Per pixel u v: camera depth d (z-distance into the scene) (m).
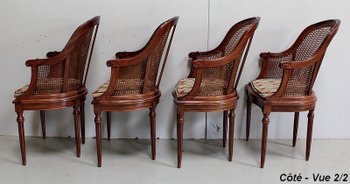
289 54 2.90
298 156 2.85
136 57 2.47
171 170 2.62
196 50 3.06
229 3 2.98
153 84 2.68
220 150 2.97
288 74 2.48
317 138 3.20
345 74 3.07
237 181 2.47
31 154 2.88
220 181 2.47
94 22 2.62
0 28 3.06
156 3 2.99
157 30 2.43
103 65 3.11
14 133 3.25
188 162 2.75
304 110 2.59
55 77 2.60
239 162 2.75
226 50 2.89
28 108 2.60
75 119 2.76
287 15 2.98
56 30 3.06
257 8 2.98
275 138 3.20
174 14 3.01
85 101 3.15
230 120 2.69
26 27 3.06
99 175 2.55
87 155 2.87
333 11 2.96
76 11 3.03
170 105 3.16
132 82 2.56
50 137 3.24
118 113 3.18
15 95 2.59
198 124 3.19
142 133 3.23
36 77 2.54
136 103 2.58
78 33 2.53
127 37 3.06
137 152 2.94
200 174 2.56
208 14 3.00
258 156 2.85
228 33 2.88
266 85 2.75
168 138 3.23
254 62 3.06
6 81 3.16
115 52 3.08
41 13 3.04
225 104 2.57
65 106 2.66
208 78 2.54
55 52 2.99
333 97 3.12
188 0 2.98
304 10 2.97
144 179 2.49
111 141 3.18
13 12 3.04
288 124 3.17
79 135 2.80
